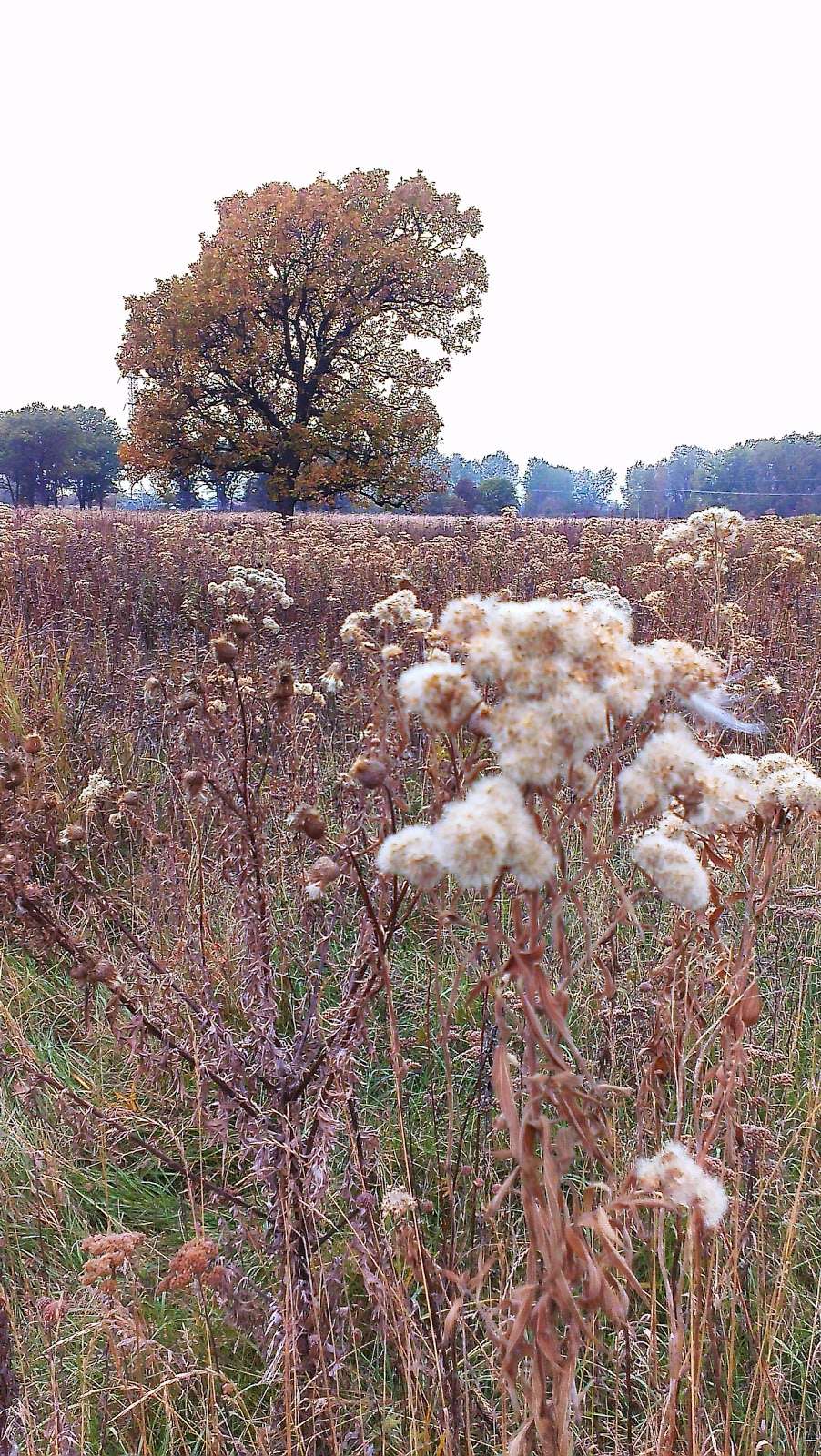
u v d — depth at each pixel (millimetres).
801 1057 3049
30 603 7500
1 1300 1986
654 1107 2154
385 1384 2225
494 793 1226
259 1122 2326
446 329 37344
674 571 7160
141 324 35438
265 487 39188
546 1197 1231
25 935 2803
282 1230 2207
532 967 1196
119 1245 1944
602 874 2918
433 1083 2979
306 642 6184
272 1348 2168
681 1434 1937
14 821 2705
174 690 4793
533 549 11062
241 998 2646
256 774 3477
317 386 37250
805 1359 2270
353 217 33812
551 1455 1251
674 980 1907
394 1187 2391
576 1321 1226
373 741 2080
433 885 1303
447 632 1465
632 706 1319
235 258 34000
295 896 3303
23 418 88750
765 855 1756
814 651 5785
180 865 3283
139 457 35938
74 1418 2127
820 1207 2607
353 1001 2188
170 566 8633
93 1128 2658
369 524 17812
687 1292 2141
